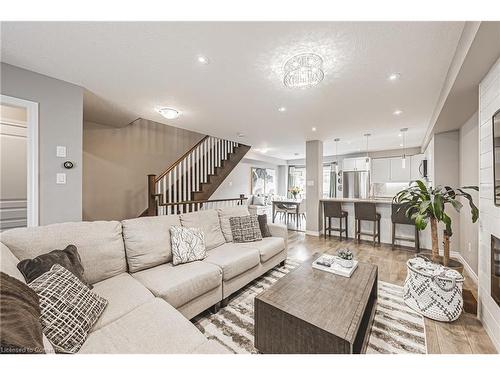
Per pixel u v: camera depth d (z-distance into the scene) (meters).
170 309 1.33
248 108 3.05
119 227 1.92
